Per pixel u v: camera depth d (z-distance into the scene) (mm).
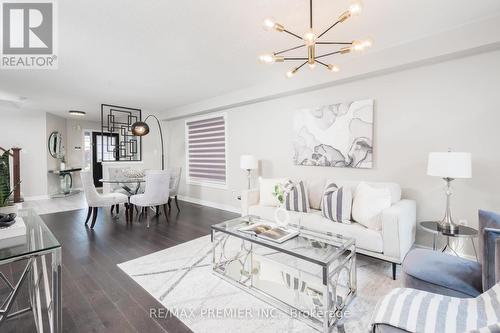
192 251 2967
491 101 2424
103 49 2832
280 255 2814
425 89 2783
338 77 3230
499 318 1073
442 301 1260
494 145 2418
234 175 5070
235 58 3137
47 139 6645
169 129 6914
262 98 4238
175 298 2018
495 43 2246
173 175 5145
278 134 4246
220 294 2074
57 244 1432
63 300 1981
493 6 2104
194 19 2250
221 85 4262
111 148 8984
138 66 3354
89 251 2977
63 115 7301
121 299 2002
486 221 1515
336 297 1969
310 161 3754
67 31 2430
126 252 2947
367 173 3236
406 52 2705
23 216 1984
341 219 2693
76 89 4449
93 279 2314
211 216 4688
